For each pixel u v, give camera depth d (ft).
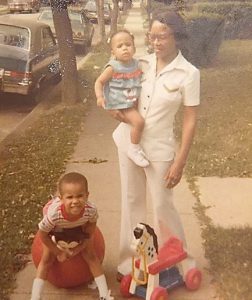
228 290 12.20
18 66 31.78
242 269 13.06
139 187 12.17
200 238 14.98
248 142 21.89
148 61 11.40
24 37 33.09
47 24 35.27
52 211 11.08
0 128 29.09
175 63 11.05
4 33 33.40
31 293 12.26
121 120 11.55
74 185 10.89
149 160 11.59
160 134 11.48
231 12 27.84
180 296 12.10
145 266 11.43
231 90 26.45
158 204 11.85
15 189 19.42
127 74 11.21
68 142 24.43
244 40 29.19
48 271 12.00
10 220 16.57
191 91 11.04
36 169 21.36
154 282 11.41
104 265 13.52
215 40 26.96
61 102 30.27
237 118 24.11
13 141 25.32
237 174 19.90
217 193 18.35
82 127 26.40
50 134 25.67
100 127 26.09
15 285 12.75
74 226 11.39
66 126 26.53
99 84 11.24
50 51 34.65
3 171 21.35
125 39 11.01
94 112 28.37
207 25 25.81
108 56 31.22
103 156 22.57
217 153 21.38
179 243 12.04
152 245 11.43
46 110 29.81
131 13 27.22
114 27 25.05
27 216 16.90
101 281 11.91
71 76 29.86
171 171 11.44
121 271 12.63
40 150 23.57
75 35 31.45
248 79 27.35
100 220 16.29
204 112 24.41
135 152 11.56
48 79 34.24
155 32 10.92
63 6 29.30
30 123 27.89
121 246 12.57
